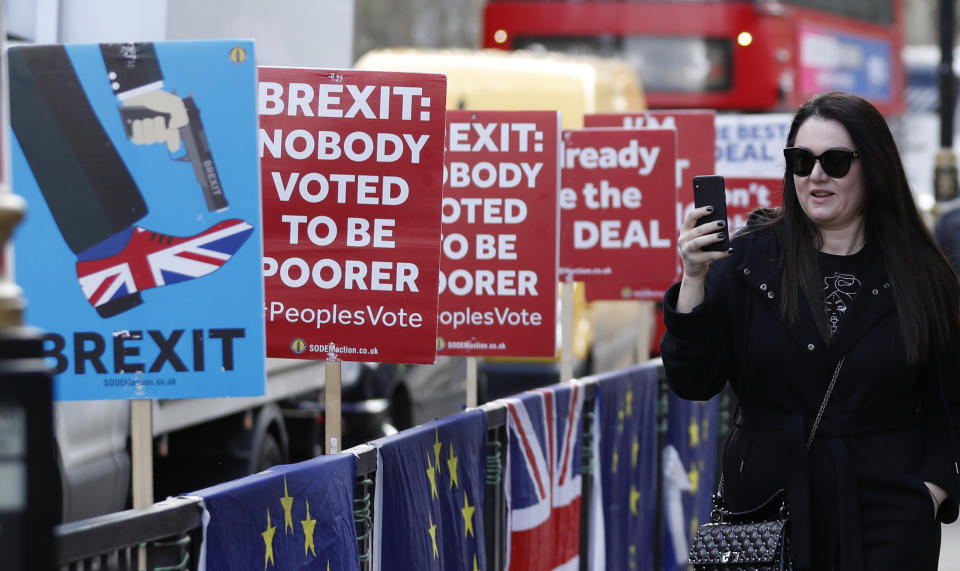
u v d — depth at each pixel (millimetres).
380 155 8461
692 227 7738
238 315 6844
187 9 13242
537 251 11070
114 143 6832
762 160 21125
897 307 7609
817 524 7613
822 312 7617
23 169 6832
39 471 3332
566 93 23266
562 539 11586
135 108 6832
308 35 17047
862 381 7598
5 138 4035
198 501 6262
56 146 6824
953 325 7715
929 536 7609
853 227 7777
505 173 11070
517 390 23875
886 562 7512
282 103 8469
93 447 11852
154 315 6844
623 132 13859
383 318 8469
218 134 6832
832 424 7605
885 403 7645
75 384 6840
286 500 7020
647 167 13820
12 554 3309
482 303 11125
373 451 8023
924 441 7840
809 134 7703
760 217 8141
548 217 11055
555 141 11016
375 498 8125
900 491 7594
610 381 12688
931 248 7809
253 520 6711
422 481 8766
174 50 6824
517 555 10594
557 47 34344
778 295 7695
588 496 12180
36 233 6832
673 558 14805
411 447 8609
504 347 11078
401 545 8414
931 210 37156
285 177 8484
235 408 14859
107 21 12391
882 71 45188
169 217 6836
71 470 11336
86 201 6832
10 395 3307
